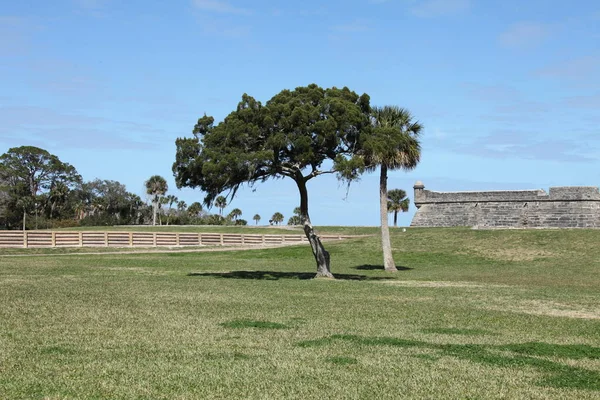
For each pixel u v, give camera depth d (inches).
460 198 3097.9
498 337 656.4
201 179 1376.7
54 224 4672.7
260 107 1346.0
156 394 415.8
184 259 2091.5
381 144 1374.3
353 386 443.8
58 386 429.1
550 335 679.1
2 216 4471.0
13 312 757.9
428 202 3201.3
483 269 1800.0
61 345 564.4
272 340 605.6
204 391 424.5
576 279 1488.7
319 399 411.2
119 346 565.0
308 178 1437.0
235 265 1868.8
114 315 749.3
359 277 1529.3
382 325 720.3
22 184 4697.3
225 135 1330.0
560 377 482.9
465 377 476.4
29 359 505.4
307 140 1306.6
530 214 2888.8
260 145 1362.0
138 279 1301.7
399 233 2576.3
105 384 436.1
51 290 1029.8
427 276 1576.0
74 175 5290.4
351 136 1395.2
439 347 590.9
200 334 630.5
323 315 792.3
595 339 658.2
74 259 1971.0
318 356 536.4
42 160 5039.4
